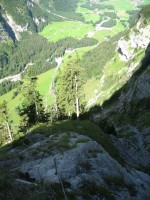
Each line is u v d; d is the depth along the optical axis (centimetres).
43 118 5794
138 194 2080
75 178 1817
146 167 3444
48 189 1584
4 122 6228
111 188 1953
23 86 5669
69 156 2069
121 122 6525
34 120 5734
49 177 1781
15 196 1416
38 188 1584
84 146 2252
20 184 1606
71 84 5700
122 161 3097
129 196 1973
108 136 3747
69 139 2405
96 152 2256
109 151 3111
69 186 1725
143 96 7212
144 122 5381
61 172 1852
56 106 6381
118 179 2078
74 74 5616
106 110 10638
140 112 6462
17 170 1922
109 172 2103
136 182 2275
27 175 1819
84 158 2117
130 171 2569
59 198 1531
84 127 3466
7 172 1839
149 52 12119
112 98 12556
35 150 2255
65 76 5712
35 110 5744
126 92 10456
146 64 12081
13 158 2244
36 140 2919
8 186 1529
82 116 6384
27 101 5706
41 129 3306
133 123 5988
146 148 3919
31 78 5619
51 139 2452
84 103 6781
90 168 2028
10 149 2806
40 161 2031
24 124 5909
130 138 4216
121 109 9119
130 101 7988
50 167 1919
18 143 2797
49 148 2256
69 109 6125
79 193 1639
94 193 1747
